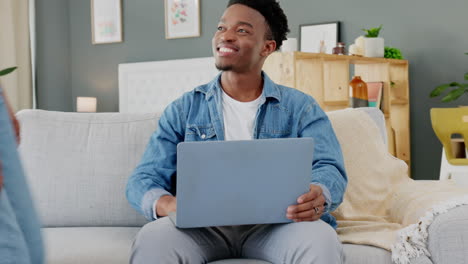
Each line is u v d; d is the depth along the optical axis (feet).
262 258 4.91
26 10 20.13
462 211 4.99
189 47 20.30
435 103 16.71
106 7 21.53
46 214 6.24
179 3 20.33
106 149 6.44
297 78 13.23
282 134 5.83
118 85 21.54
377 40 15.40
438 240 4.94
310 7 18.19
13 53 19.39
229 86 5.89
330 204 5.20
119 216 6.29
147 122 6.59
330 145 5.74
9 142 2.48
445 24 16.48
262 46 5.91
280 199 4.64
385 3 17.20
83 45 22.06
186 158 4.38
